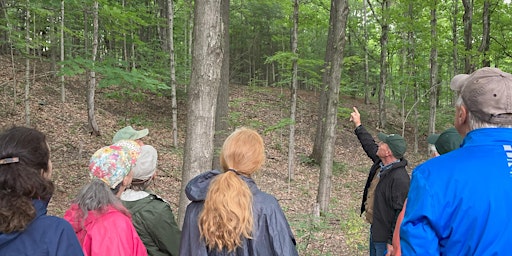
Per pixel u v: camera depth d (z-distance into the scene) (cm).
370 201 414
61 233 157
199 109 444
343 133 1850
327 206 804
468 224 139
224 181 215
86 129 1252
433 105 1598
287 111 1933
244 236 210
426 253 140
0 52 1744
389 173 367
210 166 454
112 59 953
